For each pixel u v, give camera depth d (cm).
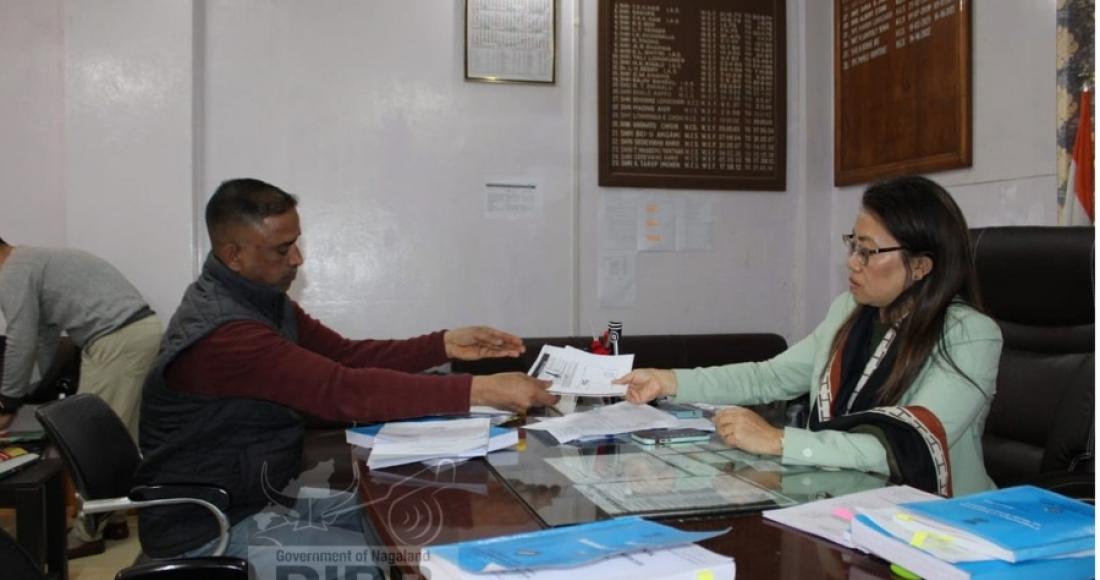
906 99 319
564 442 145
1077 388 164
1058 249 174
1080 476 147
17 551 84
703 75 362
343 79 333
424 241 342
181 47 310
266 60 326
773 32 369
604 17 351
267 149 327
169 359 147
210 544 142
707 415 168
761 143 371
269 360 146
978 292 151
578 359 188
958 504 91
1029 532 79
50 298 270
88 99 305
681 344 343
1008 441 186
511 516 102
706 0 361
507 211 349
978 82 287
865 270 149
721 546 90
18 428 225
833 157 371
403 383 149
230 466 147
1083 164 231
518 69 346
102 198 307
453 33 342
